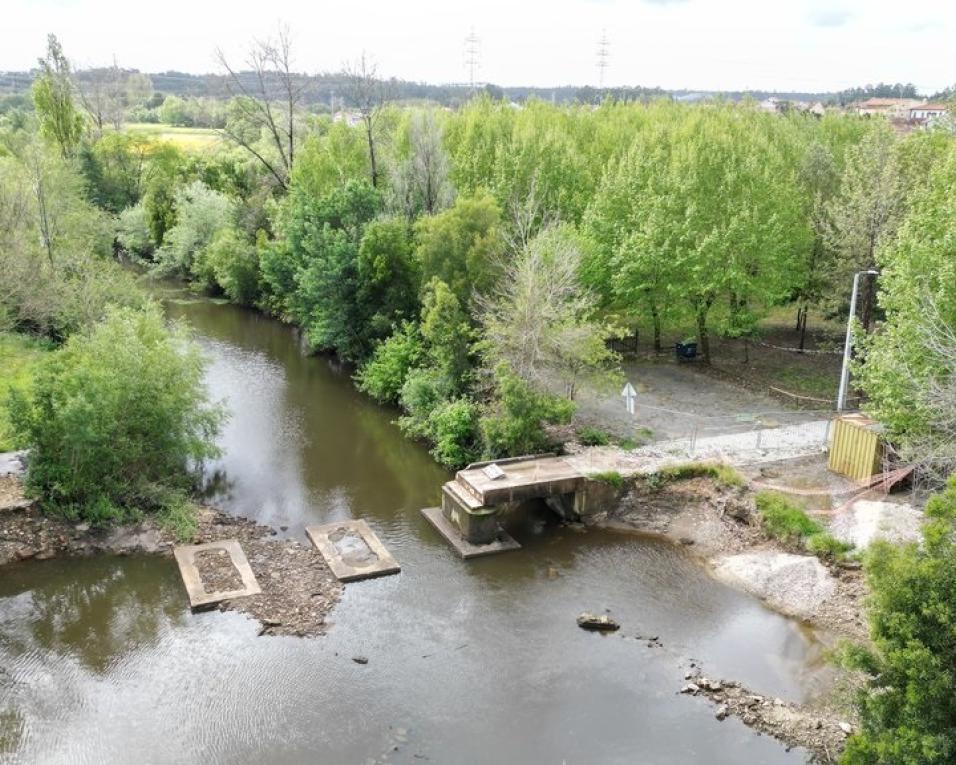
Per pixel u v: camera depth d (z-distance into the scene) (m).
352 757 21.88
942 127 54.28
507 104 84.31
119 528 33.03
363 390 52.47
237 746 22.23
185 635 27.06
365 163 68.62
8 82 198.12
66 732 22.66
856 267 44.19
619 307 54.62
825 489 34.03
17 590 29.48
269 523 35.03
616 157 64.75
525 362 38.44
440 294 43.19
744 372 50.09
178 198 86.00
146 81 162.38
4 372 44.59
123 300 51.66
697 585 30.27
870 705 17.94
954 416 26.23
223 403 38.72
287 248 63.34
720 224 48.38
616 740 22.61
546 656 26.22
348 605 28.94
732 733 22.86
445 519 35.28
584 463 36.22
